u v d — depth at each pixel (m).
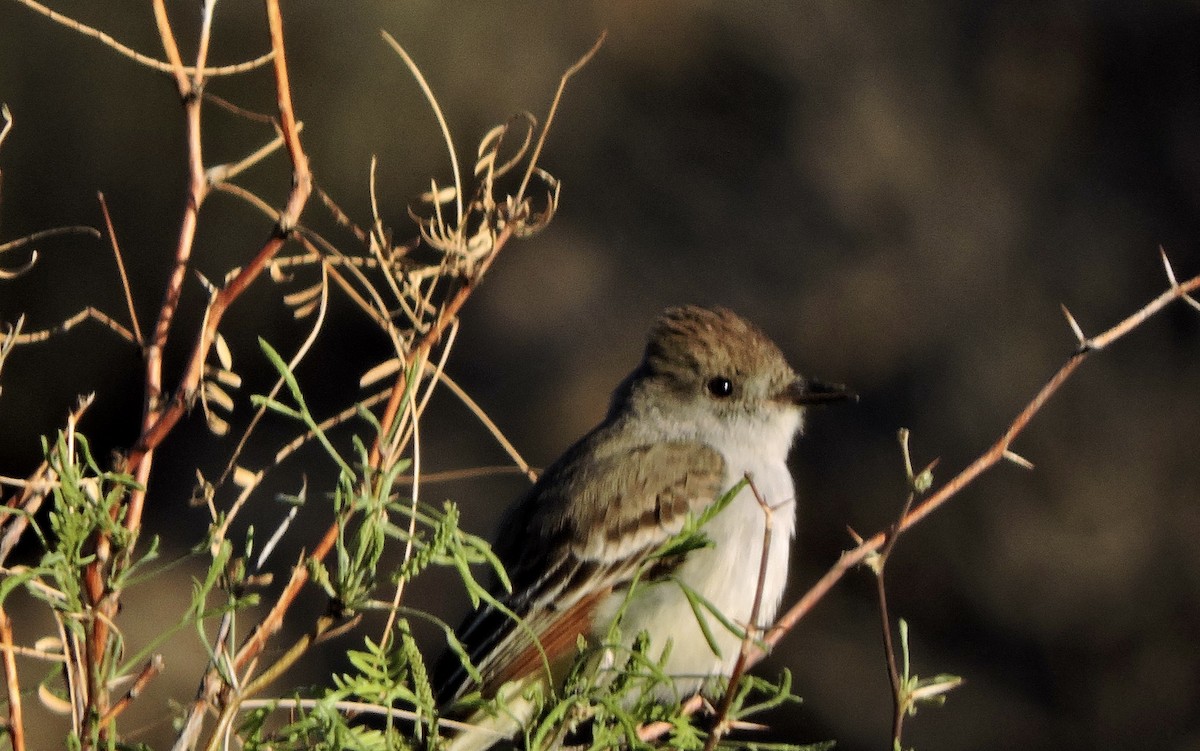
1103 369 15.20
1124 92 17.70
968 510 14.35
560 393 15.75
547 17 17.72
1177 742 13.50
